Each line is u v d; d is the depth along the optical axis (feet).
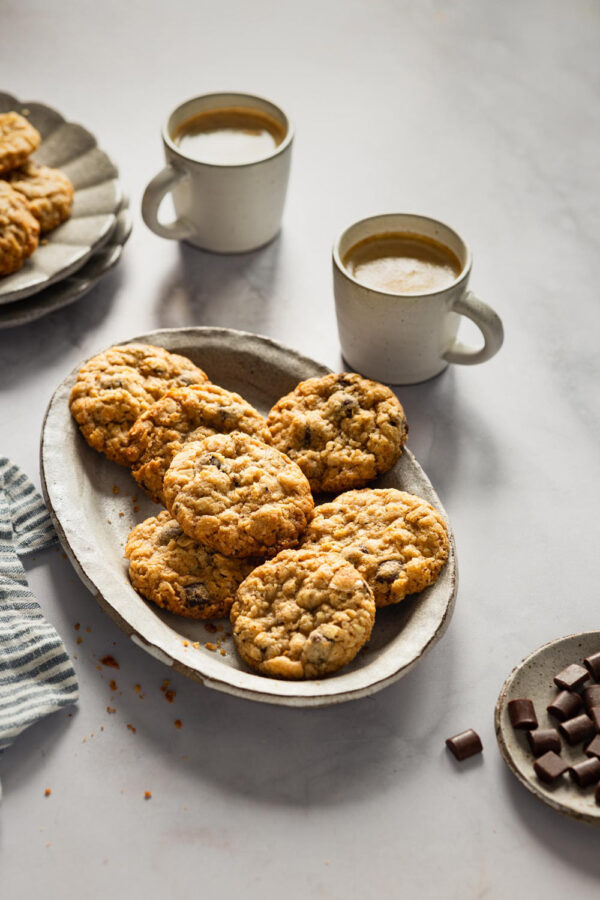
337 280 2.65
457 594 2.46
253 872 2.13
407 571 2.31
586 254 3.11
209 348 2.69
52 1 3.74
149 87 3.49
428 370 2.77
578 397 2.81
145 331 2.87
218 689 2.19
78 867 2.13
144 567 2.35
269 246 3.09
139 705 2.30
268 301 2.96
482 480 2.64
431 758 2.26
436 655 2.38
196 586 2.34
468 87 3.58
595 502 2.62
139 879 2.12
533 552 2.53
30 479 2.55
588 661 2.29
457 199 3.23
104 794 2.20
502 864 2.15
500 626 2.42
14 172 2.91
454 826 2.19
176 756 2.24
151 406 2.56
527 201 3.24
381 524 2.38
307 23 3.76
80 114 3.39
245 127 2.99
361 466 2.48
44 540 2.46
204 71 3.56
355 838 2.17
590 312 2.98
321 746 2.26
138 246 3.07
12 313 2.76
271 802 2.20
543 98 3.55
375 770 2.24
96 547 2.36
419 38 3.74
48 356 2.81
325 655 2.21
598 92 3.57
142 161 3.26
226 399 2.54
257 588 2.30
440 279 2.68
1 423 2.68
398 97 3.53
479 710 2.31
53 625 2.38
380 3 3.83
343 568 2.28
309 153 3.34
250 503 2.36
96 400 2.55
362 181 3.27
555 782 2.19
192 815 2.18
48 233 2.89
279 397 2.69
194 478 2.39
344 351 2.80
